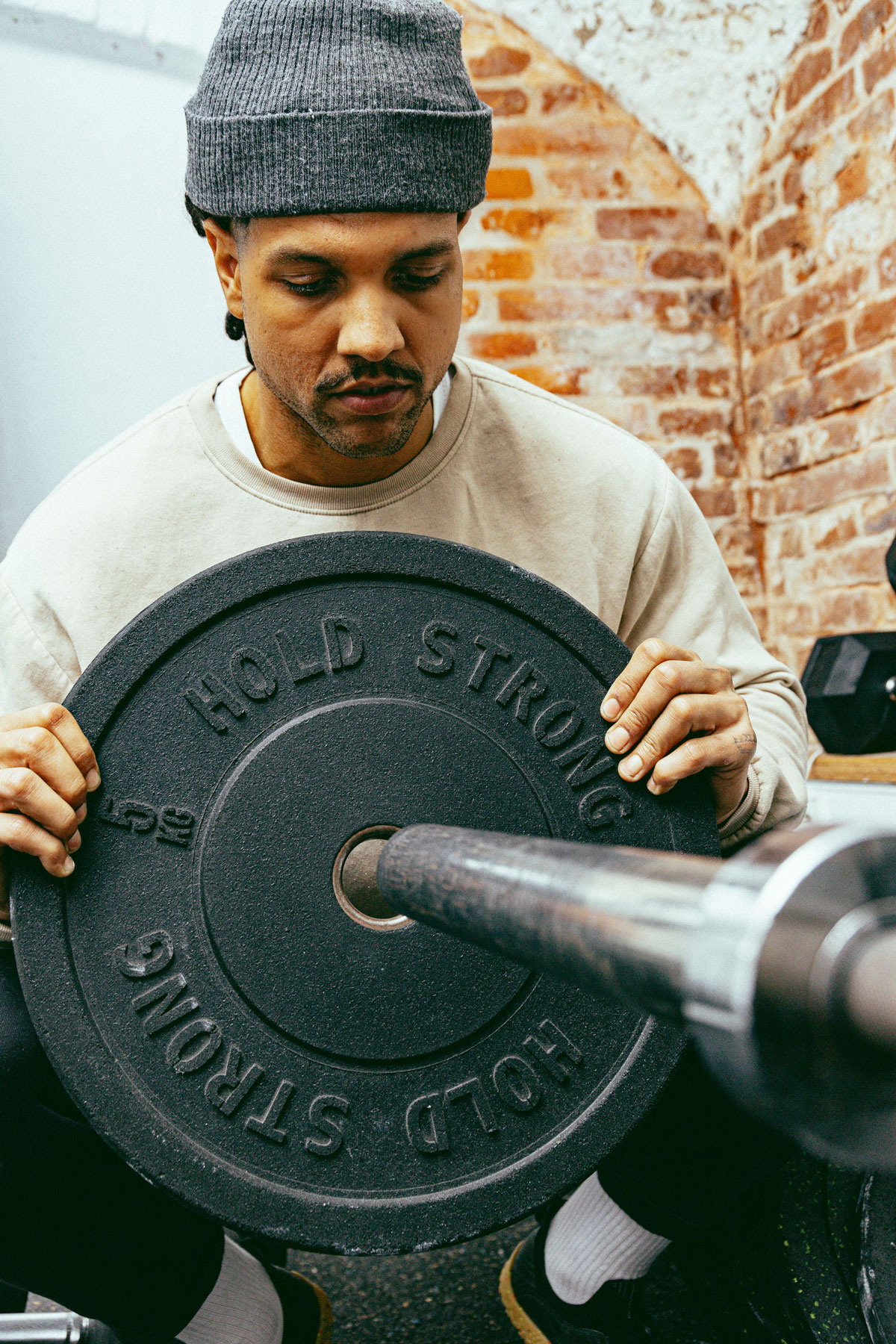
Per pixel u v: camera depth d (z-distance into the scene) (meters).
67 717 0.86
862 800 1.76
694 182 2.80
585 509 1.14
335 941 0.86
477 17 2.69
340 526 1.08
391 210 0.85
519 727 0.91
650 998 0.36
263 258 0.89
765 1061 0.29
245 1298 1.05
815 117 2.48
